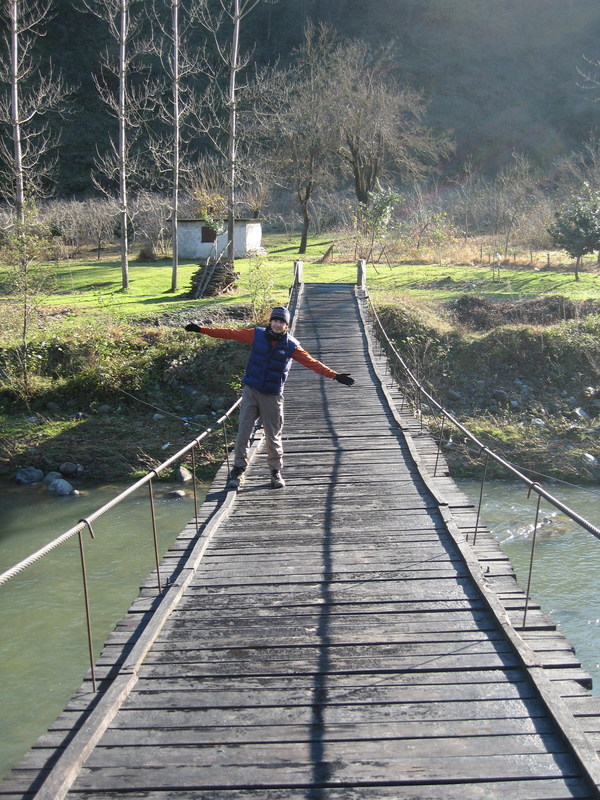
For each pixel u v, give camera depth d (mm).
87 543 11828
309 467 9992
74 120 73188
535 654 4910
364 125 46906
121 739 4109
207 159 58531
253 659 4992
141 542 11812
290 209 60469
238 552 7000
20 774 3818
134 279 31406
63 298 26359
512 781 3697
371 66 71312
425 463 10062
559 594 9695
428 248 35656
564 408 17969
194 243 39594
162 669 4891
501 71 83062
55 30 80375
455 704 4395
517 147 72062
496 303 22828
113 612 9461
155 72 77375
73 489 14625
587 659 8062
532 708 4332
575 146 71375
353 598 5926
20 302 21500
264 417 8859
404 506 8289
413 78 81938
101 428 17516
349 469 9859
